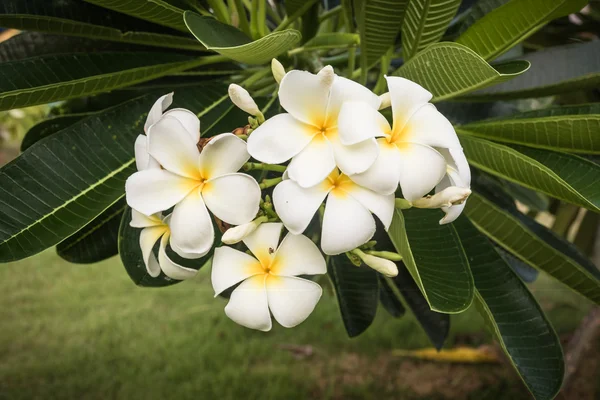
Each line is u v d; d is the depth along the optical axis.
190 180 0.49
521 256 0.67
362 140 0.45
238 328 2.40
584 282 0.64
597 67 0.73
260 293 0.49
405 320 2.39
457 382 2.05
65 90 0.59
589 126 0.57
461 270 0.56
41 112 1.74
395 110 0.48
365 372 2.14
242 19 0.69
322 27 0.88
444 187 0.50
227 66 0.74
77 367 2.18
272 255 0.50
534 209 1.29
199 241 0.48
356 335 0.76
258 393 2.02
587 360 1.77
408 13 0.59
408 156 0.47
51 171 0.57
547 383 0.60
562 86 0.68
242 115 0.64
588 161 0.60
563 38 1.04
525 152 0.63
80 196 0.57
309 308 0.49
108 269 2.97
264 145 0.47
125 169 0.60
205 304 2.57
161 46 0.70
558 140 0.60
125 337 2.35
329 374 2.13
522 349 0.61
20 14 0.62
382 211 0.46
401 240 0.52
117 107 0.62
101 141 0.60
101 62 0.65
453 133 0.48
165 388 2.05
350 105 0.46
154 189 0.48
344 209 0.46
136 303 2.61
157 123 0.48
